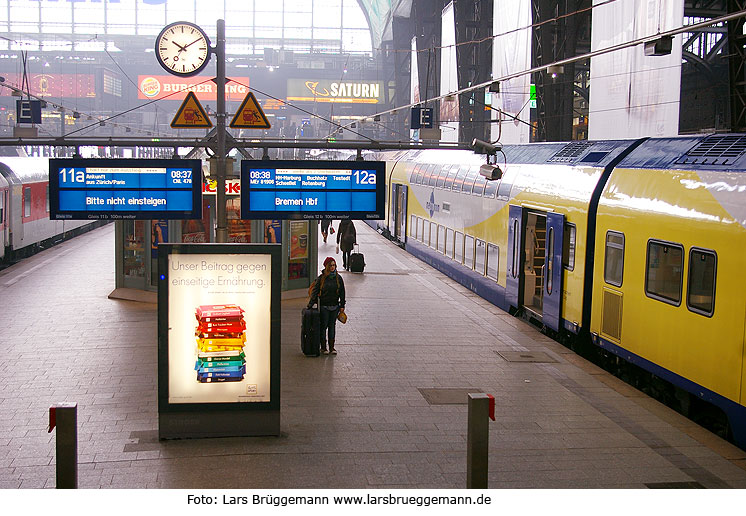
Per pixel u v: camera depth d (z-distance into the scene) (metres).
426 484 8.01
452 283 22.41
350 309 18.03
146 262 18.67
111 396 11.02
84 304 18.12
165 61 12.19
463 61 42.38
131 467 8.31
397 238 32.59
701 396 9.95
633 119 19.22
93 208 13.37
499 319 17.25
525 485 8.02
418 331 15.80
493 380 12.27
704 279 9.95
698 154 11.01
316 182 13.55
